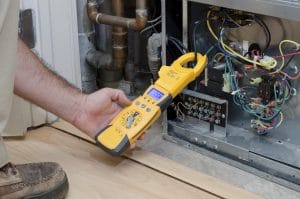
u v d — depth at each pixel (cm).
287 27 137
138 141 159
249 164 144
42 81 136
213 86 154
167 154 152
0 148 117
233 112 156
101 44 182
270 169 139
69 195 130
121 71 183
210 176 137
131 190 131
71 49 172
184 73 144
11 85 117
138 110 141
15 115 155
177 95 155
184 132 157
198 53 150
